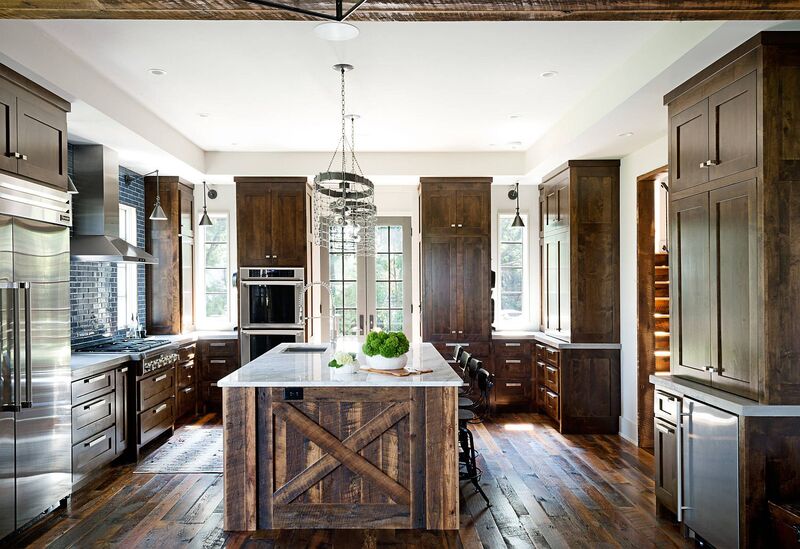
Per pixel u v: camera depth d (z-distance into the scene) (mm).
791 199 2814
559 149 5309
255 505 3488
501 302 7227
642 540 3336
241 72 3967
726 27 2740
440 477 3486
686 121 3510
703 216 3346
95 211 5004
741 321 3000
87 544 3289
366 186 4516
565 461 4863
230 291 7242
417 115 5055
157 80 4121
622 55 3701
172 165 5934
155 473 4547
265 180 6621
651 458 4945
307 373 3674
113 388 4609
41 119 3598
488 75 4059
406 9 2344
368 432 3492
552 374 6051
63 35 3369
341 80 4125
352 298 7336
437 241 6645
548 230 6602
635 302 5391
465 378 6508
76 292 5152
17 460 3348
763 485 2797
